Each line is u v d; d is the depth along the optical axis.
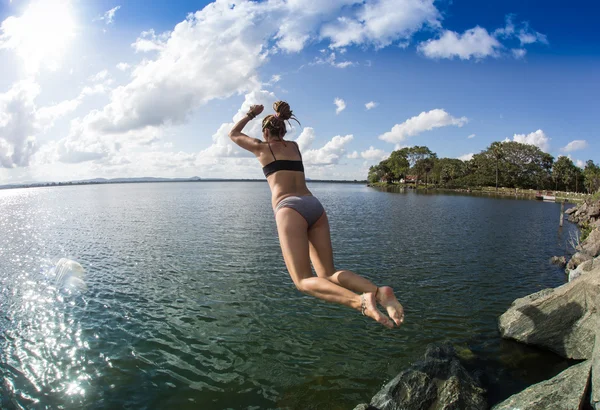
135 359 8.02
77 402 6.55
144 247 20.17
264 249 19.39
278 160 3.54
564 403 5.23
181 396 6.73
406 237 24.20
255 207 48.34
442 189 134.25
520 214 43.97
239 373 7.49
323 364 7.82
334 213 41.00
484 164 132.38
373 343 8.73
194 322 9.95
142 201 64.56
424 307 11.16
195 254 18.27
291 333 9.26
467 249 20.53
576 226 33.28
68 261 17.02
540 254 19.78
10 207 55.75
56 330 9.48
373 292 2.83
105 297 11.98
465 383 6.36
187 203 57.72
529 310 8.70
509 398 5.79
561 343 8.02
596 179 78.44
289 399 6.66
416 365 7.00
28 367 7.72
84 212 43.16
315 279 2.94
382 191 121.25
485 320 10.12
